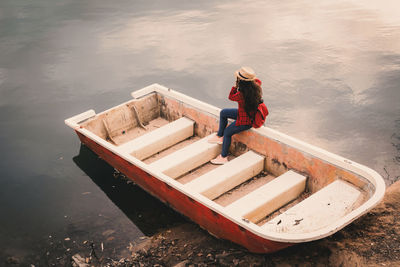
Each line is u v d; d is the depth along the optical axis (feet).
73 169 18.38
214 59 28.37
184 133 17.94
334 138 19.60
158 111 20.24
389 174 16.85
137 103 19.35
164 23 35.35
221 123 15.75
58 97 24.47
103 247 13.79
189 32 33.22
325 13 36.52
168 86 25.29
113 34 33.09
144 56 29.22
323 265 11.43
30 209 16.08
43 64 28.30
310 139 19.66
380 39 30.04
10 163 18.97
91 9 39.42
